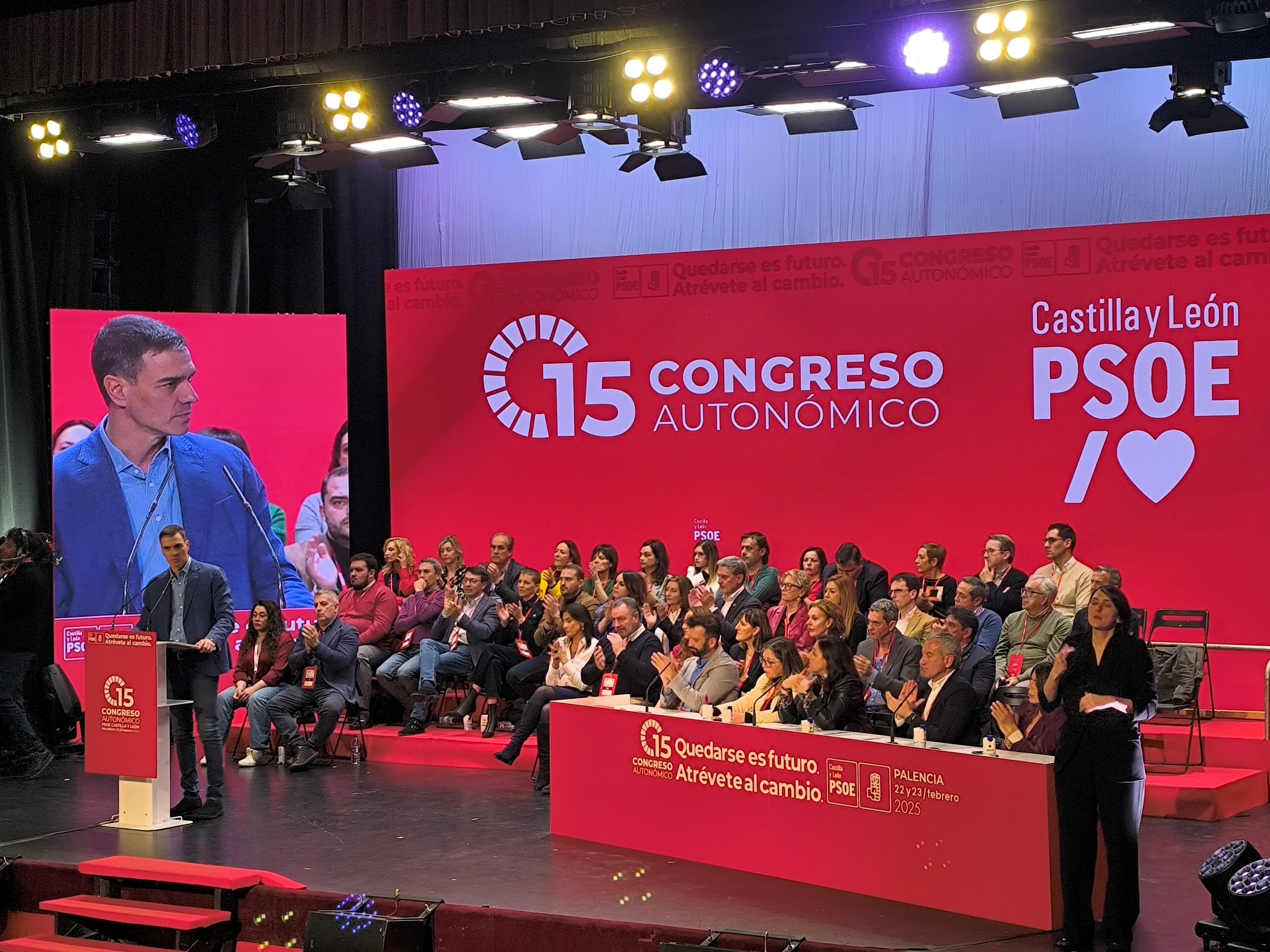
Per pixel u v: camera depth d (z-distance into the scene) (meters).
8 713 9.97
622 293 12.18
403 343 12.88
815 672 7.33
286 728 10.22
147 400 11.56
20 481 11.73
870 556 11.39
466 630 10.39
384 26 9.65
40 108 10.87
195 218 12.51
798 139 12.26
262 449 12.05
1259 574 10.10
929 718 7.02
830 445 11.52
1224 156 10.80
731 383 11.84
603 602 10.61
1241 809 8.30
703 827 7.56
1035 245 10.81
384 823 8.46
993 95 9.52
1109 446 10.59
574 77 9.84
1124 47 9.41
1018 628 8.73
